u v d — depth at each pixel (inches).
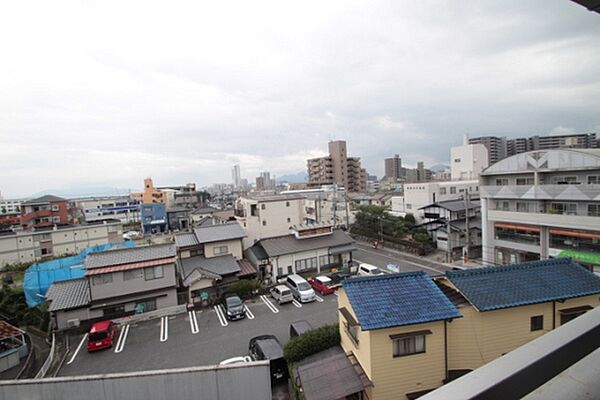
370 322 297.1
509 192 795.4
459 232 997.2
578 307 343.3
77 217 2062.0
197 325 607.2
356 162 2719.0
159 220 1868.8
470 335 323.3
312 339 379.6
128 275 663.8
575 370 42.6
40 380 295.3
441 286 375.9
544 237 737.6
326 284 729.6
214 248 846.5
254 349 444.1
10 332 527.2
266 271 837.8
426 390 306.7
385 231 1205.1
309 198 1657.2
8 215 1999.3
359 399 319.9
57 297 644.7
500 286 346.9
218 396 299.9
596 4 44.0
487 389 25.9
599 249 645.3
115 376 297.1
